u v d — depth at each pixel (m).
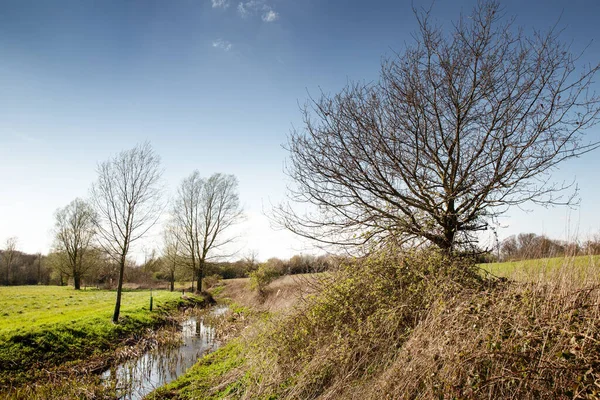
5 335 11.45
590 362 4.06
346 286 7.64
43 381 9.59
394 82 7.86
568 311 4.90
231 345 11.79
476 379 4.38
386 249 7.72
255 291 25.64
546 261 6.36
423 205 7.61
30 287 47.31
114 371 10.66
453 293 6.20
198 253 36.28
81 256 45.50
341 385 5.97
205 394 7.70
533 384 4.09
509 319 5.01
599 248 6.02
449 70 7.29
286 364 7.45
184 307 25.45
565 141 6.42
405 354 5.47
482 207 7.36
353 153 7.97
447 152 7.56
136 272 51.06
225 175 38.66
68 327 13.35
